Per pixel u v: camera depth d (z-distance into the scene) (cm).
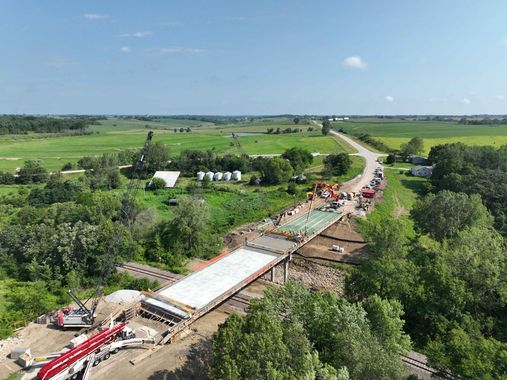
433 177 18625
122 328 6094
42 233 9862
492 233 10012
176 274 10006
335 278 10062
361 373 4812
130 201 11975
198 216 11512
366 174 19838
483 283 7306
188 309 6681
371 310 5969
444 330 6631
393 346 5512
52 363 5069
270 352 4456
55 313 7169
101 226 9775
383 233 8888
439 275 7088
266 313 5378
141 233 11500
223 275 8150
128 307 6925
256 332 4722
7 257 9700
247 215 13812
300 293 6209
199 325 7288
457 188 15775
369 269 7650
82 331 6556
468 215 10644
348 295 8044
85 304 7606
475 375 4744
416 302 7131
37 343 6250
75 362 5325
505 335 6956
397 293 7231
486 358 4931
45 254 9569
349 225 12012
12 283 8956
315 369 4616
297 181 18562
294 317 5641
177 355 5984
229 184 19350
